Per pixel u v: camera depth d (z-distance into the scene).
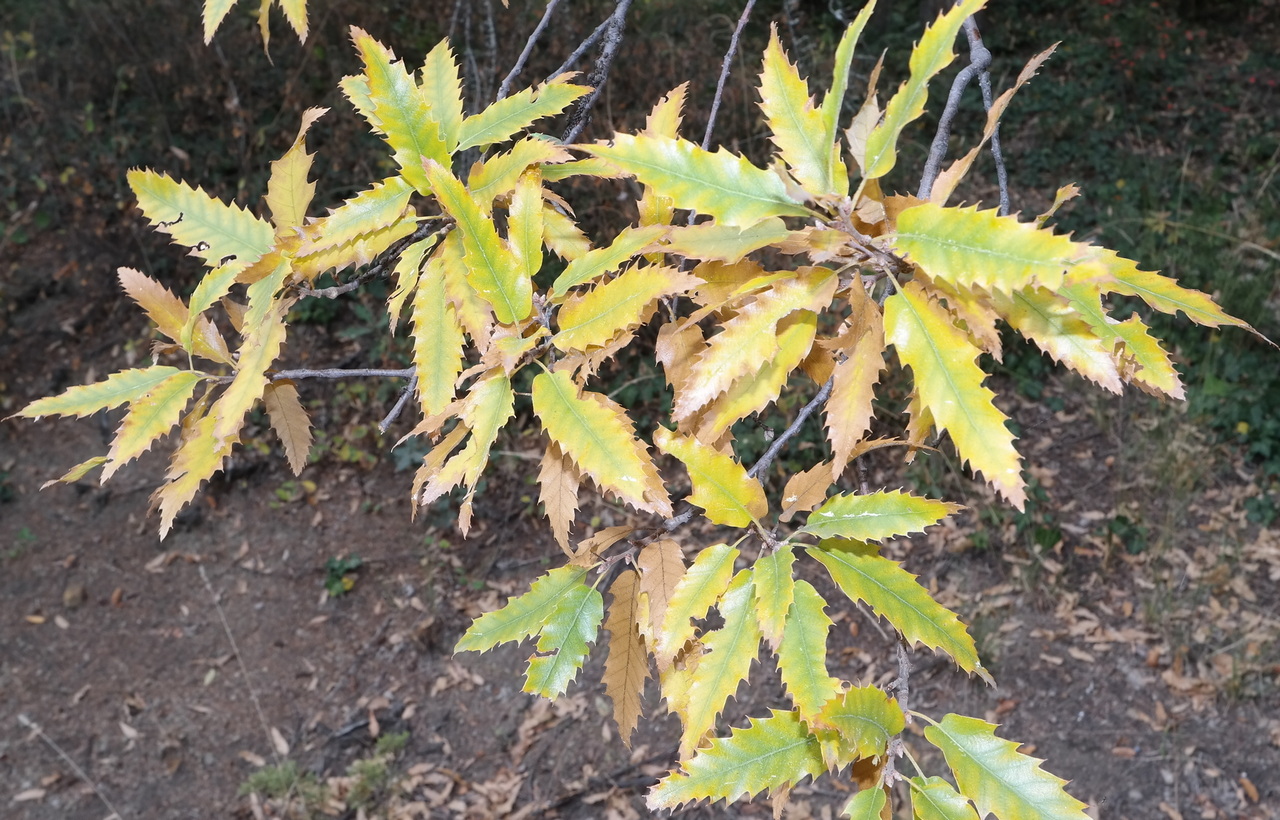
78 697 6.05
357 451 7.34
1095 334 0.94
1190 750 5.29
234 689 6.14
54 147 8.12
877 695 0.91
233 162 8.12
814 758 0.92
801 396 6.60
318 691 6.15
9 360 7.71
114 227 8.17
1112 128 9.84
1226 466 6.77
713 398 0.94
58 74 8.18
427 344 1.08
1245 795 5.06
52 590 6.60
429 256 1.21
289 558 6.87
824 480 1.02
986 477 0.82
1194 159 9.48
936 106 9.38
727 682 0.94
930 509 0.96
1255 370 7.05
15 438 7.39
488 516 7.04
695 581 0.98
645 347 6.86
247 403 1.05
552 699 1.10
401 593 6.66
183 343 1.19
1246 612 5.91
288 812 5.48
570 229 1.28
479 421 0.93
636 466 0.86
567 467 1.14
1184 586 6.11
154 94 8.02
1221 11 11.98
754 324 0.95
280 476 7.30
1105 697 5.62
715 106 1.62
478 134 1.14
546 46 6.10
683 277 0.93
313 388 7.51
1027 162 9.48
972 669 0.93
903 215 0.84
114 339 7.90
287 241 1.14
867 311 0.95
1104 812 5.07
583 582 1.13
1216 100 10.34
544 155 1.02
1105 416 7.16
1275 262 7.74
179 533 6.99
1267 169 9.03
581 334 0.95
